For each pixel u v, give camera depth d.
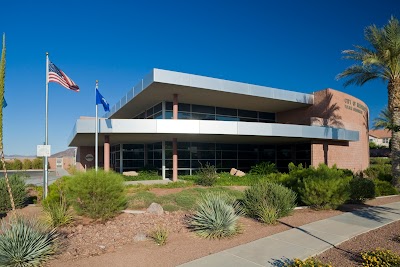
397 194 16.02
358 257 5.85
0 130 5.81
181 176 24.72
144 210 11.24
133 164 29.89
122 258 6.15
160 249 6.70
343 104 28.88
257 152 30.67
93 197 9.59
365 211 10.70
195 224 8.08
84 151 40.62
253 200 9.84
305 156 27.98
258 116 31.66
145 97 24.27
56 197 10.56
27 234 6.09
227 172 27.17
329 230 7.97
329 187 10.77
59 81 14.40
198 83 21.27
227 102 26.88
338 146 28.31
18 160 64.56
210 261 5.80
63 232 8.27
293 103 27.67
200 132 20.28
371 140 75.06
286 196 9.88
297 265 5.15
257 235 7.71
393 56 18.22
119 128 19.97
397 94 18.38
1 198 12.23
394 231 7.84
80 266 5.77
